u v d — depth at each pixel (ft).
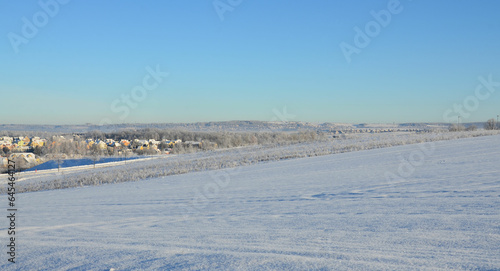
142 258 16.02
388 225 20.07
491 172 42.91
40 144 222.69
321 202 31.81
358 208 26.86
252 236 19.71
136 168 122.21
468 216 20.76
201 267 13.93
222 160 119.75
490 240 15.67
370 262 13.47
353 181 47.01
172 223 26.55
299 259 14.29
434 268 12.55
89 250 18.47
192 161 129.90
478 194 28.45
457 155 72.79
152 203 41.42
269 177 64.03
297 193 39.81
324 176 57.52
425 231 17.98
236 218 26.84
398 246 15.61
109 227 26.43
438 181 38.86
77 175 111.96
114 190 64.85
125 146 254.27
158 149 262.47
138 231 23.88
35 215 37.47
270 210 29.55
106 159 208.54
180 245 18.43
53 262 16.48
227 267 13.69
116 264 15.29
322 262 13.73
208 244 18.29
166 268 14.16
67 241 21.65
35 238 23.45
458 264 12.86
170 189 57.93
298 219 24.36
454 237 16.49
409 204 26.63
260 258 14.73
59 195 64.44
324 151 120.37
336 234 18.78
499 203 24.00
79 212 37.81
